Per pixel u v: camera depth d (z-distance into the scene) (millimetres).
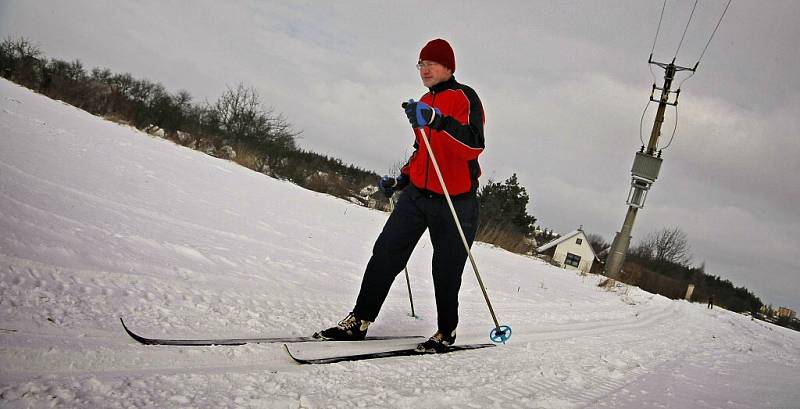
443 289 3029
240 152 23391
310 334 2797
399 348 2926
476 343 3559
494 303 5996
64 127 10375
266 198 10195
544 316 5727
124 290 2625
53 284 2402
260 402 1735
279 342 2494
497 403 2146
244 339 2404
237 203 7891
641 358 3986
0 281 2240
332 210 12742
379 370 2371
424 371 2506
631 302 10812
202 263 3676
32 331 1895
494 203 36875
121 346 1986
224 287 3238
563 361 3342
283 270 4320
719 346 6145
